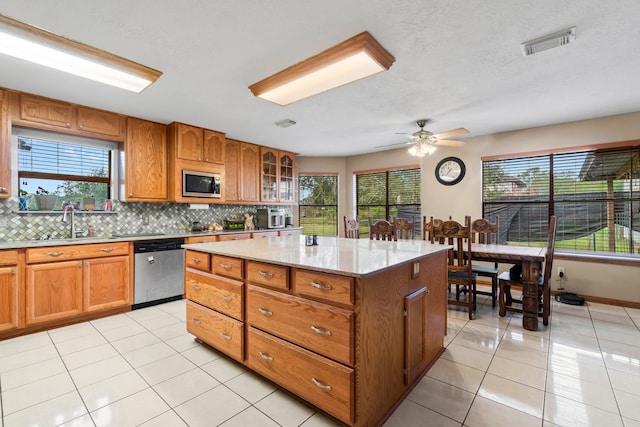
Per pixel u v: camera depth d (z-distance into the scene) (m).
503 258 2.96
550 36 1.94
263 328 1.89
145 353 2.36
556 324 2.94
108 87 2.75
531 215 4.23
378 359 1.55
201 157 4.12
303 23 1.81
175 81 2.62
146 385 1.92
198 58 2.22
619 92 2.90
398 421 1.57
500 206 4.49
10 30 1.77
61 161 3.40
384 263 1.62
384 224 3.65
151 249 3.52
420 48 2.10
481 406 1.69
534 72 2.47
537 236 4.18
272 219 5.35
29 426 1.54
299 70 2.28
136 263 3.40
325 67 2.17
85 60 2.11
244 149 4.95
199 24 1.82
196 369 2.12
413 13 1.72
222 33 1.91
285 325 1.75
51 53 2.01
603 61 2.29
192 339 2.62
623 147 3.60
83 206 3.46
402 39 1.98
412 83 2.67
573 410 1.65
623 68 2.40
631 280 3.47
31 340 2.60
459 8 1.68
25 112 2.88
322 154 6.07
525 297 2.84
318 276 1.57
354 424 1.44
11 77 2.54
